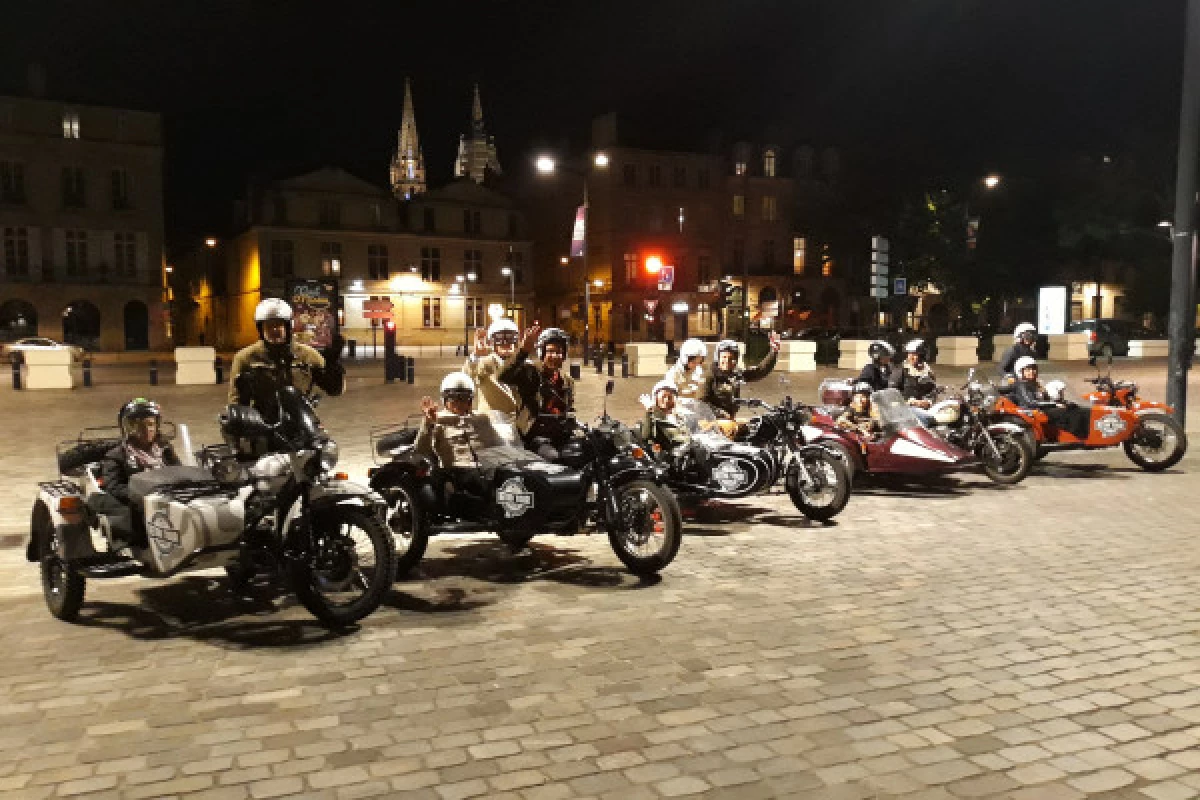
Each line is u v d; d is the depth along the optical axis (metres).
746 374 9.69
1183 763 3.94
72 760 4.00
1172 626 5.68
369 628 5.74
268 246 63.03
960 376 27.92
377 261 66.25
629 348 30.31
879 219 48.56
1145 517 8.84
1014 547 7.70
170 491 5.70
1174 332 12.92
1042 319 35.69
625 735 4.21
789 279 71.81
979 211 46.31
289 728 4.31
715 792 3.70
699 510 9.30
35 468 11.79
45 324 57.53
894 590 6.48
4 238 56.12
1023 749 4.06
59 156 57.47
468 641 5.49
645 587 6.61
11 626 5.84
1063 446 11.13
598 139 69.62
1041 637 5.49
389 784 3.79
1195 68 12.53
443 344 68.06
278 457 5.66
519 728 4.29
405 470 7.06
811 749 4.07
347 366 38.78
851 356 32.84
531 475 6.69
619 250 68.38
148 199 60.19
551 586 6.67
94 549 5.89
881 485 10.63
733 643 5.42
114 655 5.30
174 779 3.83
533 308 72.38
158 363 45.91
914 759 3.97
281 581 6.60
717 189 71.12
